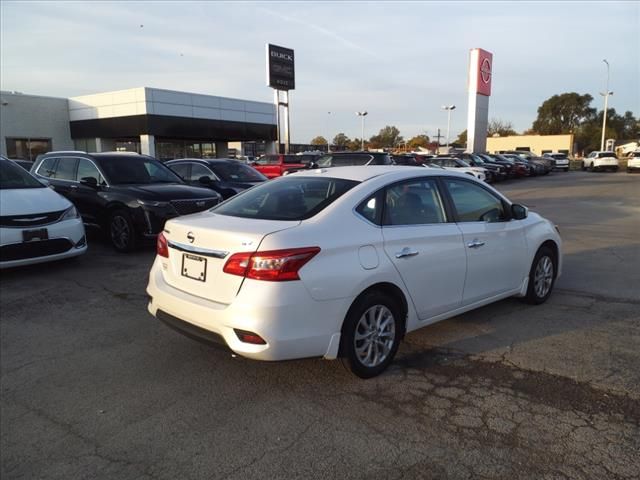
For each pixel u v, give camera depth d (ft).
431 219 13.76
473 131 130.41
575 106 369.09
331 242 11.18
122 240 27.99
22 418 10.72
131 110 104.94
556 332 15.39
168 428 10.28
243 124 123.95
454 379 12.32
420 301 13.11
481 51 128.36
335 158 59.57
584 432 9.96
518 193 69.05
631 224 39.45
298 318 10.62
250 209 12.97
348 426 10.27
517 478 8.63
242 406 11.13
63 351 14.24
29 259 21.84
